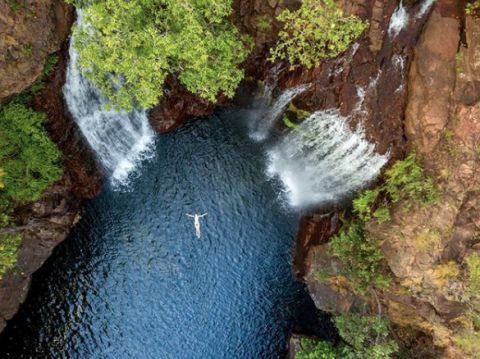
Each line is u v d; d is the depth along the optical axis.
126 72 17.16
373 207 20.80
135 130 24.45
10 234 22.14
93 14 15.91
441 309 18.94
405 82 19.77
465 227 18.08
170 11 17.02
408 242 18.97
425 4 19.03
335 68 21.17
